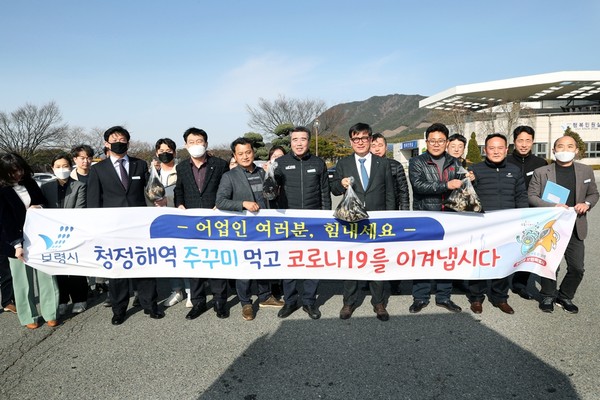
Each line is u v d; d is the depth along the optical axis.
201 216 4.01
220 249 4.03
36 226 3.91
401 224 4.00
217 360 3.20
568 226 3.86
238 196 4.00
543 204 4.09
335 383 2.84
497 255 4.02
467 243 4.02
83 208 4.29
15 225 3.75
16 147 36.31
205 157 4.30
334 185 4.14
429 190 3.98
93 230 3.97
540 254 3.99
